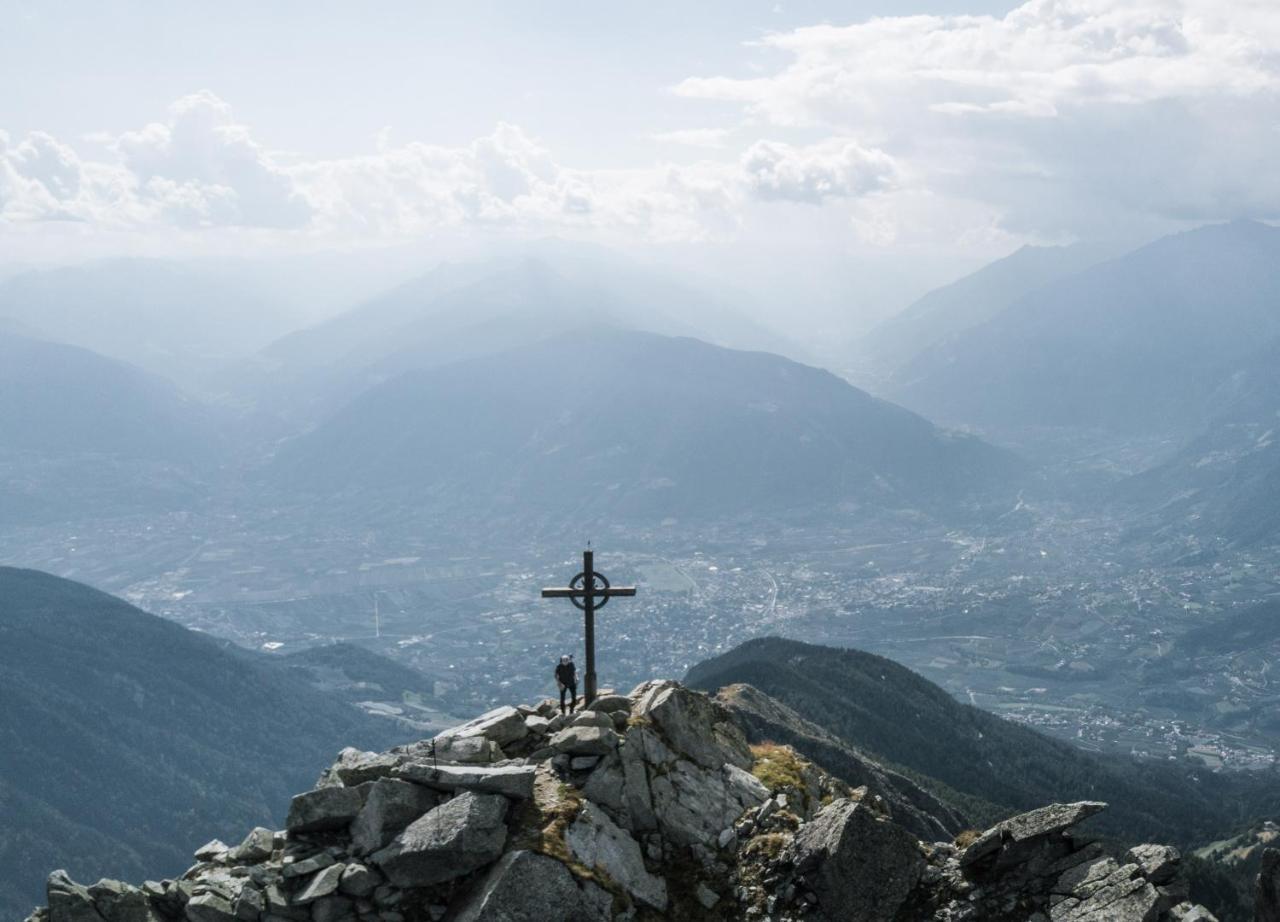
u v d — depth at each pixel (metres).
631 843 24.86
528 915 22.55
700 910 23.98
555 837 23.84
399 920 22.86
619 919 23.22
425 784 24.91
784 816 25.84
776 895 23.62
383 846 23.89
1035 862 22.48
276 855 25.00
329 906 22.92
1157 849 21.53
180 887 23.72
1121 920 20.42
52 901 22.44
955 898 22.81
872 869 23.20
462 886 23.33
